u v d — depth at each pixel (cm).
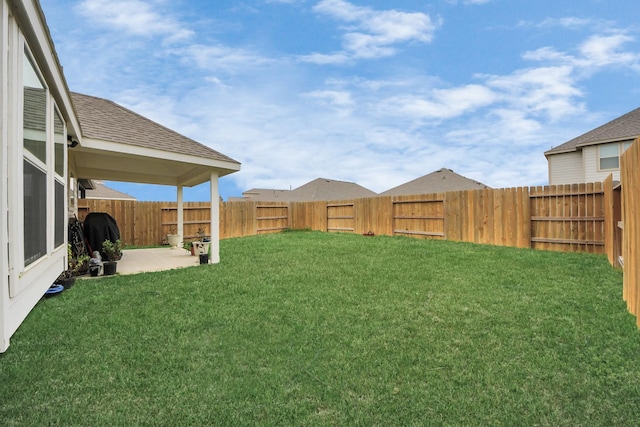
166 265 732
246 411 224
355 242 1088
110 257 723
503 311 406
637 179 372
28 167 262
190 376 266
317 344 323
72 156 703
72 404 230
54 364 282
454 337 336
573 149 1445
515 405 229
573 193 843
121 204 1155
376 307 428
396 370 275
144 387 251
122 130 652
